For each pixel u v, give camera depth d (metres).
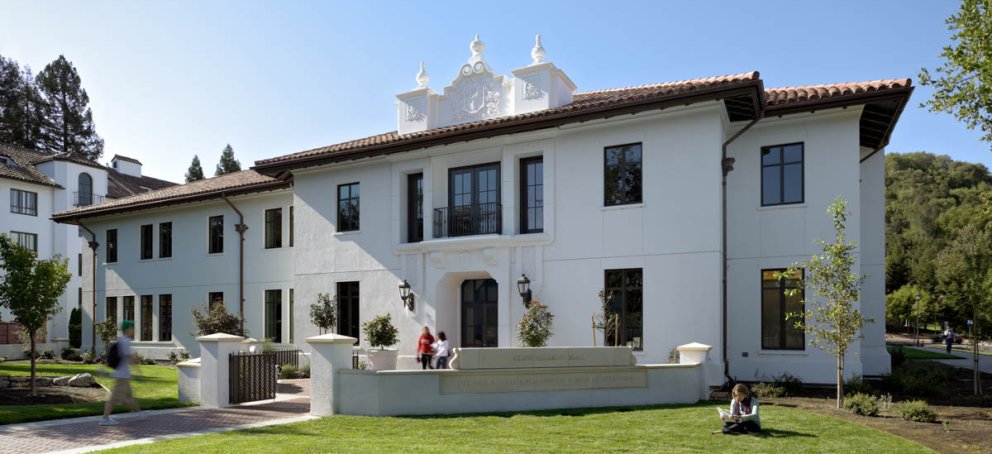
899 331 62.84
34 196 46.59
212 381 14.34
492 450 8.95
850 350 16.42
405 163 21.50
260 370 15.27
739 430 10.23
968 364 25.88
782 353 16.97
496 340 20.66
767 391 15.05
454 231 20.81
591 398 13.52
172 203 28.91
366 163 22.44
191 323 28.69
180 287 29.30
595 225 17.98
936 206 75.69
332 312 22.50
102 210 31.47
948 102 9.65
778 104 16.91
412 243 20.77
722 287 16.86
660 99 16.38
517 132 18.95
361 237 22.36
